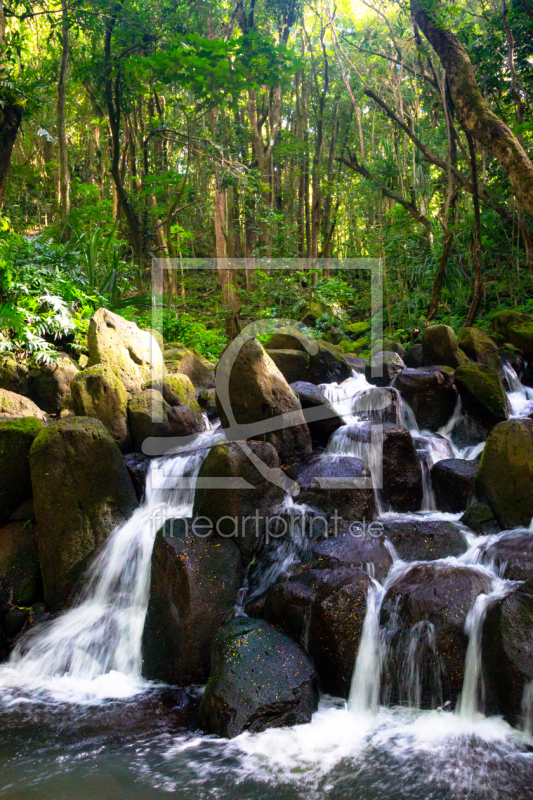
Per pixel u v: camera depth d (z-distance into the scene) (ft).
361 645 11.96
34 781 9.82
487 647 11.11
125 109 42.63
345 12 51.37
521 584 11.63
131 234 40.81
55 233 38.68
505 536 14.02
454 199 37.09
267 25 50.39
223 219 45.78
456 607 11.72
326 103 51.75
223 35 46.85
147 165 46.57
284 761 10.19
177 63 33.81
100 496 16.16
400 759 10.19
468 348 25.55
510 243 36.32
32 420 17.44
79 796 9.39
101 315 21.94
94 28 41.06
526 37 33.04
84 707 12.41
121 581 15.43
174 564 13.35
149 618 13.69
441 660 11.45
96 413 18.78
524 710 10.57
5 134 31.30
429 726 11.09
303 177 47.50
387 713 11.59
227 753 10.48
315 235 45.16
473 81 26.50
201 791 9.47
